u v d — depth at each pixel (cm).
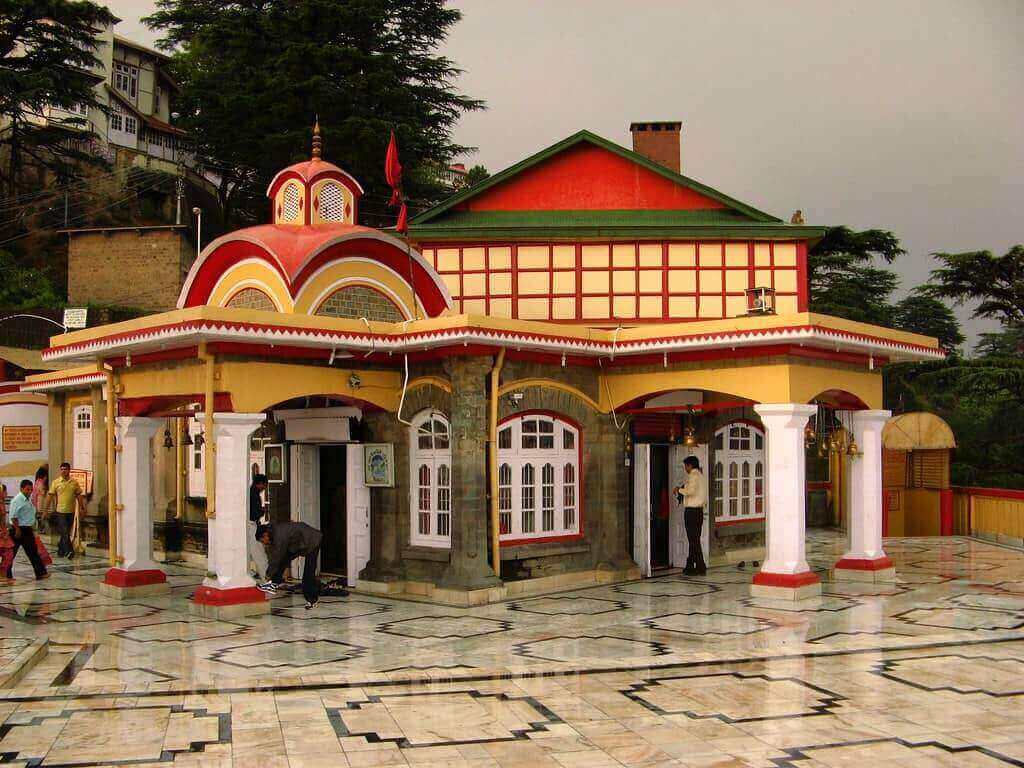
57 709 872
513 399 1522
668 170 2192
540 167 2222
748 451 1945
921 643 1133
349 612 1376
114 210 4334
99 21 4325
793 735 789
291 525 1427
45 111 4538
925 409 3491
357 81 3525
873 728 807
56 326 3100
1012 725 814
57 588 1634
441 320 1405
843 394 1598
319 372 1439
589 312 2080
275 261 1491
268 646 1148
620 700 897
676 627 1245
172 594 1562
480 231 2059
